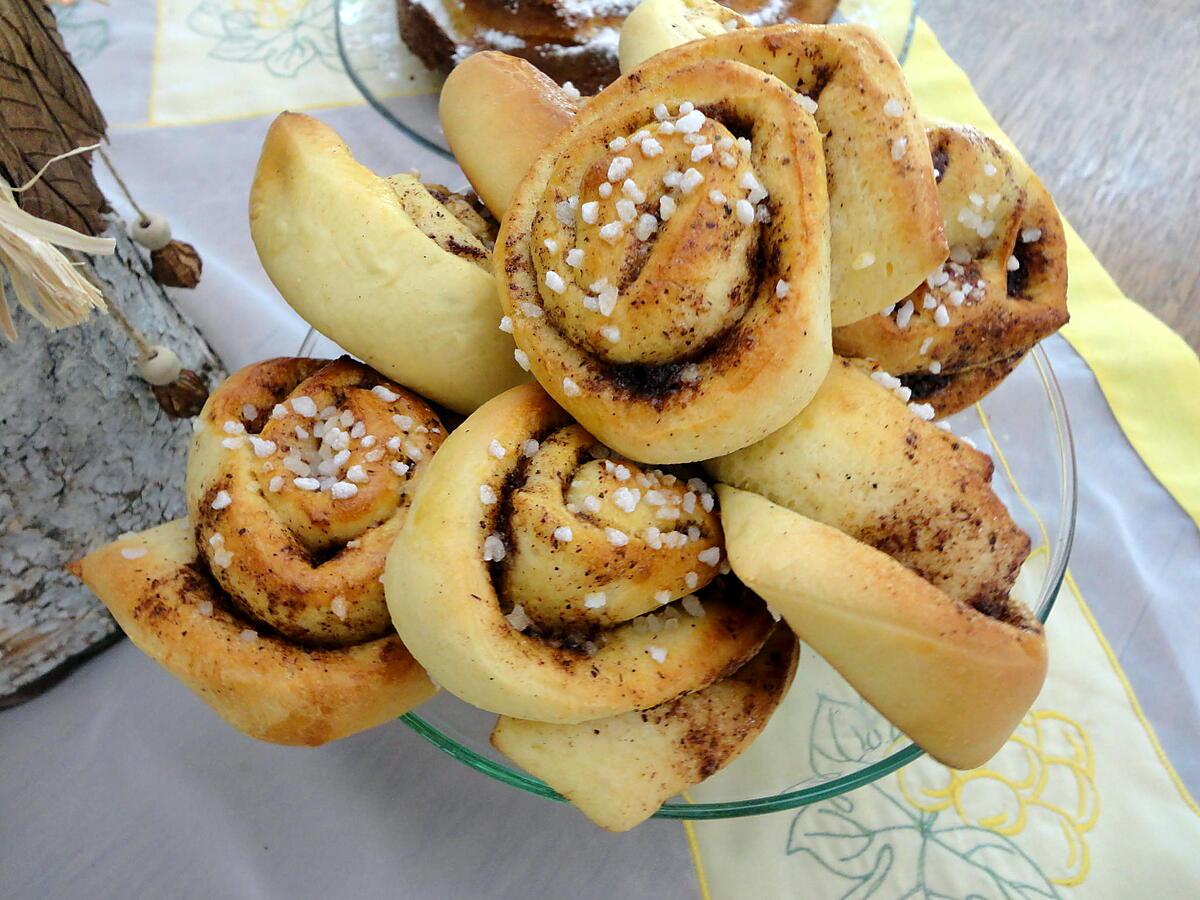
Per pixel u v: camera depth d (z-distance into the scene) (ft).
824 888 0.79
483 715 0.77
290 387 0.76
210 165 1.23
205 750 0.85
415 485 0.69
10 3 0.66
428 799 0.83
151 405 0.90
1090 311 1.10
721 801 0.78
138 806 0.83
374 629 0.67
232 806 0.83
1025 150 1.24
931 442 0.63
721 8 0.87
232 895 0.79
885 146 0.61
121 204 1.19
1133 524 0.96
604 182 0.59
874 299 0.64
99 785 0.84
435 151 1.18
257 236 0.74
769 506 0.61
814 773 0.78
